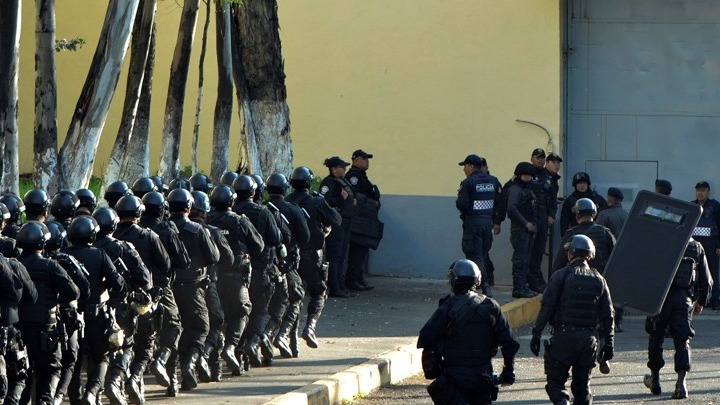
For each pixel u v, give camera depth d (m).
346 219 59.62
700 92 70.38
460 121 70.44
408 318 52.84
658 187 58.25
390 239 71.25
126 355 31.41
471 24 70.06
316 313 43.34
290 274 41.31
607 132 70.75
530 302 59.62
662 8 70.38
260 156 61.19
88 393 30.16
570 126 70.88
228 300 37.50
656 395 39.03
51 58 47.28
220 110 64.44
